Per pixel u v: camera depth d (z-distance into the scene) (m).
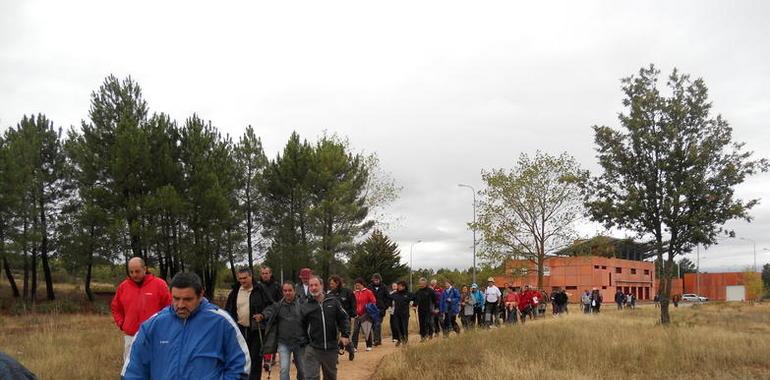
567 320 21.98
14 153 32.78
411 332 22.66
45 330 18.06
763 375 11.94
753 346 14.59
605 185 22.52
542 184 38.00
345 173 38.75
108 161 32.91
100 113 34.81
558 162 38.09
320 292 8.63
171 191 31.78
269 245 37.19
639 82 21.98
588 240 36.31
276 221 37.38
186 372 4.08
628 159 21.67
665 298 21.73
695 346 14.29
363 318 15.91
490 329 18.36
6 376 3.47
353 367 12.79
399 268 51.34
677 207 20.88
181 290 4.16
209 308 4.30
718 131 21.14
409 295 17.39
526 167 38.78
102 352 13.17
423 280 17.61
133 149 32.09
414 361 12.33
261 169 40.03
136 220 32.00
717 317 29.19
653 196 21.30
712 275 102.81
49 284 37.75
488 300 21.19
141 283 7.70
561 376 10.39
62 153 37.25
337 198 36.69
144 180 33.12
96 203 32.53
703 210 20.88
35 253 36.69
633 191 21.33
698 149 20.75
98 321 25.81
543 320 22.72
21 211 32.56
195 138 35.25
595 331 17.03
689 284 105.00
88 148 34.06
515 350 13.23
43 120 37.22
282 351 9.22
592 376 10.62
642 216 21.64
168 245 34.22
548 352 13.05
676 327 19.08
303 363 8.80
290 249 35.31
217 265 35.78
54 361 11.13
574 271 79.00
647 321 23.22
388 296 17.27
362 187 41.34
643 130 21.33
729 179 20.80
